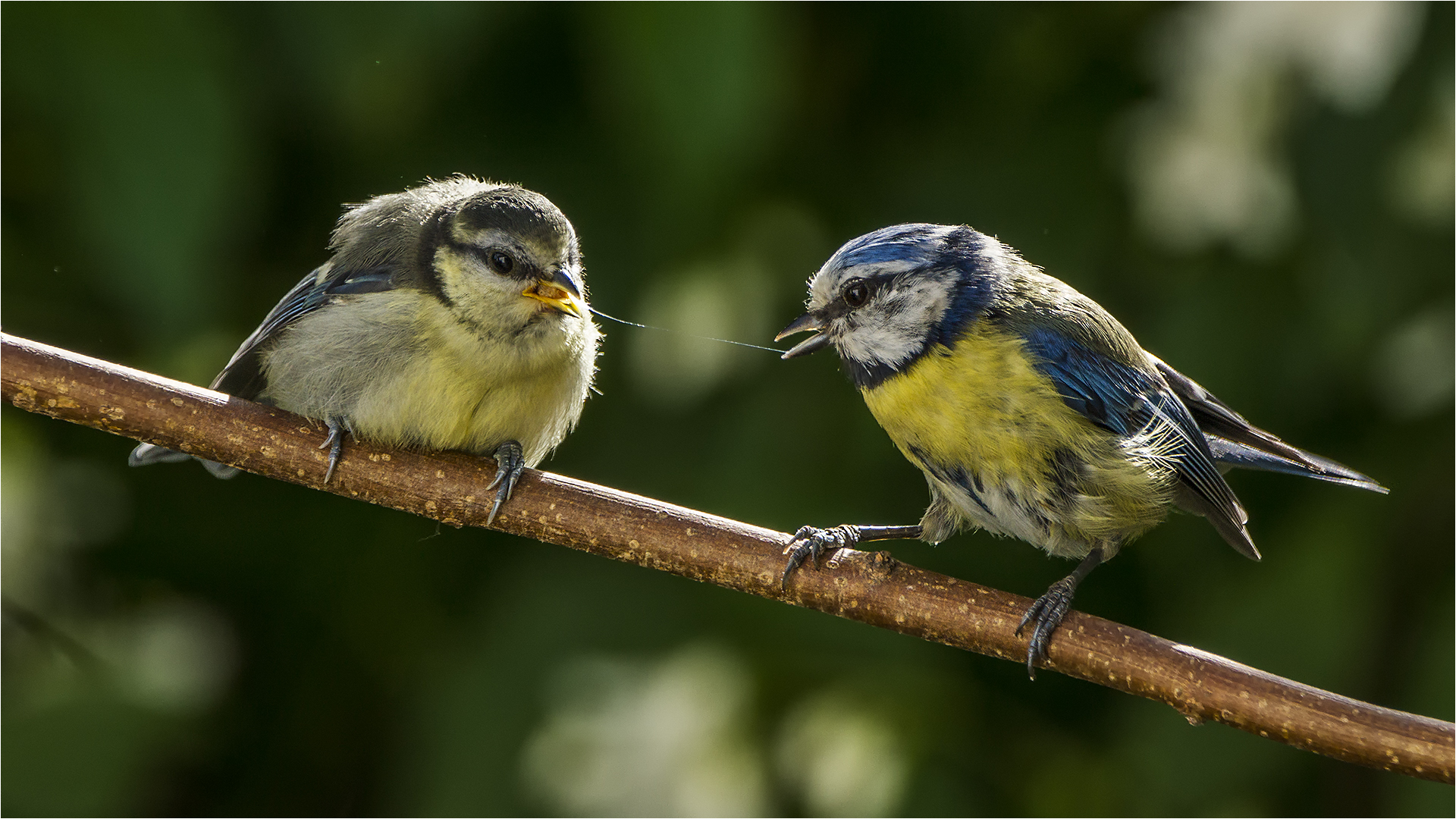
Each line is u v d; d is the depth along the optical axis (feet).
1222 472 32.91
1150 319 35.63
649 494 34.86
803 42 35.12
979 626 24.00
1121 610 35.73
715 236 34.65
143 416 25.38
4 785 31.63
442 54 31.53
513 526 25.67
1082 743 35.47
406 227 29.94
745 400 35.50
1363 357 34.35
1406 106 32.86
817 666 34.94
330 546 35.83
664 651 33.94
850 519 34.12
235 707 36.11
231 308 34.37
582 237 33.47
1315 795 34.24
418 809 32.53
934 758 34.47
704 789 36.06
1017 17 34.83
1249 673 22.47
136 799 34.06
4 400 24.90
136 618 36.63
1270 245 35.09
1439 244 33.35
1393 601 34.65
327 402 28.58
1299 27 34.94
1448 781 20.94
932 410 28.07
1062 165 35.01
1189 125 36.06
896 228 29.63
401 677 35.96
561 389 29.96
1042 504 27.91
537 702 33.04
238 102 29.45
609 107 33.04
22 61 28.50
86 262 31.94
